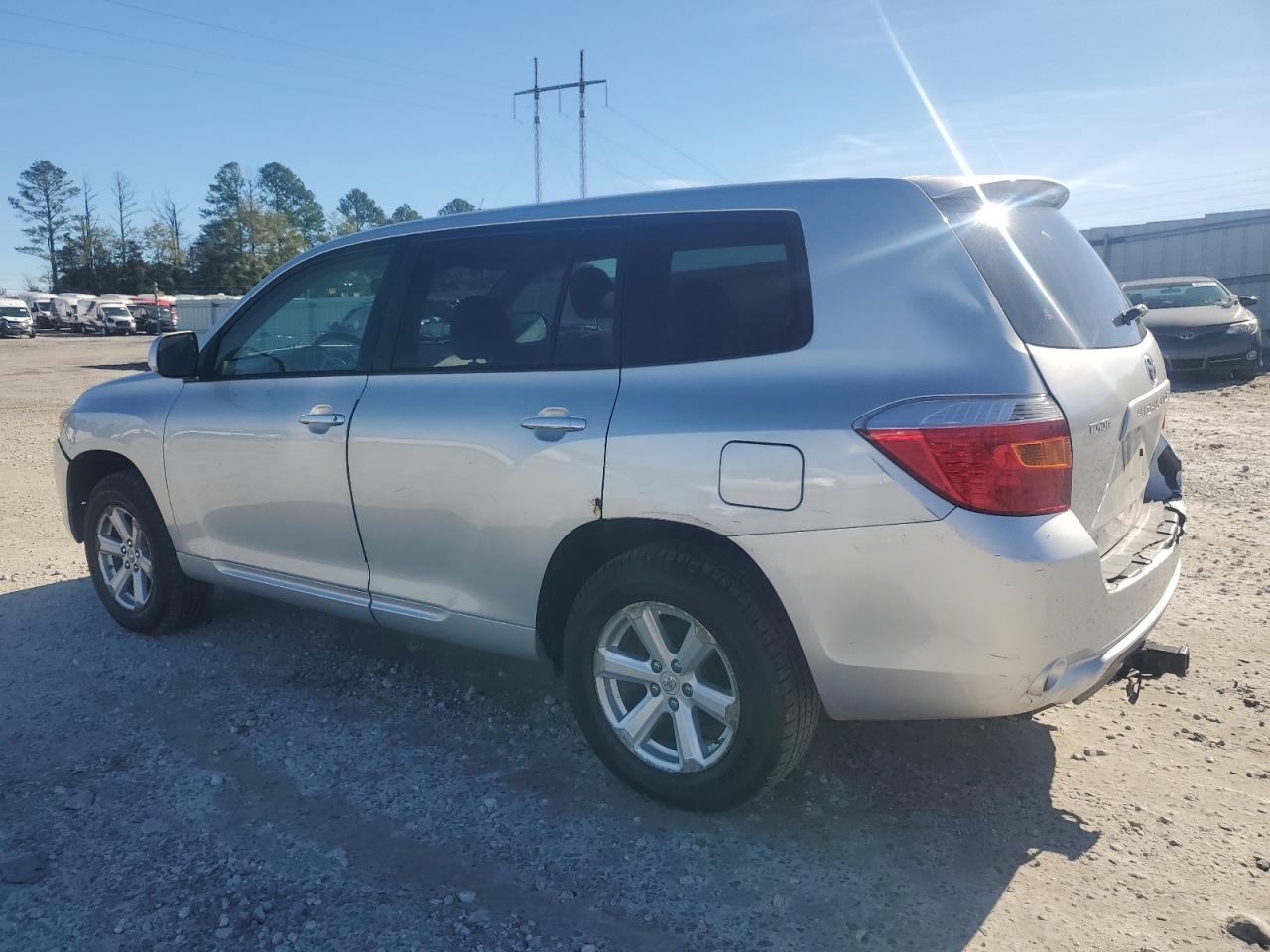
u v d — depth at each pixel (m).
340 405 3.86
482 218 3.76
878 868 2.95
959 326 2.77
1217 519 6.87
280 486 4.06
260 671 4.40
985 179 3.21
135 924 2.70
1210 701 4.02
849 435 2.76
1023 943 2.62
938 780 3.43
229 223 101.38
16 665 4.49
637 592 3.13
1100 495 2.99
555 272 3.48
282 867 2.96
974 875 2.91
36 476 9.41
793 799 3.31
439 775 3.49
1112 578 2.95
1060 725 3.83
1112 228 21.19
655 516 3.05
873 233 2.97
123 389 4.86
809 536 2.81
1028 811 3.24
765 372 2.97
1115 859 2.98
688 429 3.00
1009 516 2.65
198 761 3.60
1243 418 11.11
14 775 3.50
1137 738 3.72
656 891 2.85
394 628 3.93
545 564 3.35
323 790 3.39
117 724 3.90
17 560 6.25
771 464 2.85
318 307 4.12
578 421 3.21
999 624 2.66
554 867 2.96
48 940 2.63
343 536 3.91
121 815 3.24
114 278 103.56
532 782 3.44
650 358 3.20
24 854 3.02
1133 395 3.20
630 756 3.26
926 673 2.76
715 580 2.97
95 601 5.40
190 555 4.56
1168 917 2.72
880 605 2.76
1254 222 19.70
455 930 2.67
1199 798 3.31
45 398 18.72
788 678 2.94
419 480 3.60
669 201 3.36
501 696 4.13
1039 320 2.92
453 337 3.66
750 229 3.15
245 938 2.64
